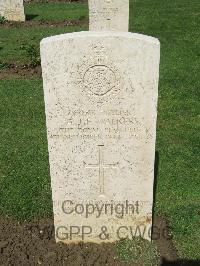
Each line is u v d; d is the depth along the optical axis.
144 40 1.15
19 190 1.73
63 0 5.47
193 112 2.40
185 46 3.60
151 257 1.37
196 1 5.24
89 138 1.30
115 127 1.28
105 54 1.17
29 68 3.07
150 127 1.27
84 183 1.37
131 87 1.21
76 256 1.40
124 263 1.36
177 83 2.79
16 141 2.11
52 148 1.31
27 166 1.89
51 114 1.26
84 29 4.11
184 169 1.86
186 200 1.67
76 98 1.24
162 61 3.22
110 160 1.33
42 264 1.36
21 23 4.38
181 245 1.44
